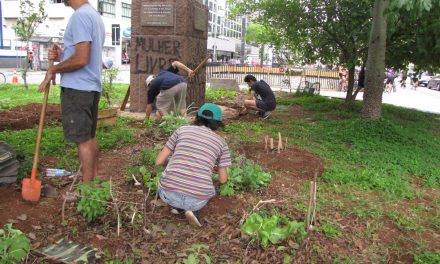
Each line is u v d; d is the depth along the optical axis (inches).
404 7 257.8
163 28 376.8
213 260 134.8
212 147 155.1
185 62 380.5
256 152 262.2
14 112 348.8
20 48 1327.5
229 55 2605.8
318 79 1045.8
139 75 385.4
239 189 192.9
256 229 142.5
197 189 150.5
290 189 201.9
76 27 159.9
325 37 537.6
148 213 161.5
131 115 363.9
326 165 248.8
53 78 180.4
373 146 302.5
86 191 148.0
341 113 463.8
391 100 891.4
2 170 171.8
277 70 1003.3
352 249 150.3
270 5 530.9
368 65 382.6
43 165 205.0
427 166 263.6
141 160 221.9
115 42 1807.3
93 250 134.2
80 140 167.9
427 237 165.5
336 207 184.5
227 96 611.2
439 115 583.8
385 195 205.9
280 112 464.1
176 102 316.2
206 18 430.0
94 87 167.3
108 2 1740.9
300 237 146.9
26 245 120.4
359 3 471.2
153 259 133.4
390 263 144.8
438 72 503.8
